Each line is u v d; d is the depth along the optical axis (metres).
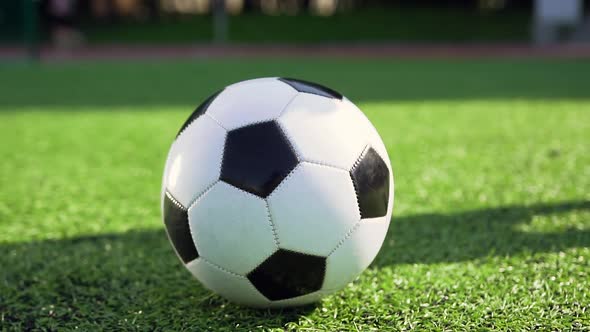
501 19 8.78
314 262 1.00
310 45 8.05
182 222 1.03
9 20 8.17
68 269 1.22
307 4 10.46
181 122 2.70
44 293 1.15
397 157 1.97
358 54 6.97
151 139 2.32
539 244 1.28
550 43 7.71
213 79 4.51
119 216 1.45
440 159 1.94
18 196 1.59
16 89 3.93
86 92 3.79
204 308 1.09
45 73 4.92
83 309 1.10
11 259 1.26
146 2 9.88
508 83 4.09
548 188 1.59
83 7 9.52
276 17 9.04
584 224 1.37
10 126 2.60
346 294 1.12
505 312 1.07
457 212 1.44
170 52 7.26
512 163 1.87
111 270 1.21
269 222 0.98
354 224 1.01
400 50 7.38
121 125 2.62
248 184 0.98
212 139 1.01
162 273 1.20
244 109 1.02
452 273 1.18
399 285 1.14
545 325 1.05
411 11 9.27
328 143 1.00
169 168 1.05
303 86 1.05
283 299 1.03
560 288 1.13
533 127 2.46
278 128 1.00
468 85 4.01
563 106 3.00
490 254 1.24
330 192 0.99
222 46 7.95
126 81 4.39
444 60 6.14
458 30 8.46
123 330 1.05
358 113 1.06
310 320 1.05
